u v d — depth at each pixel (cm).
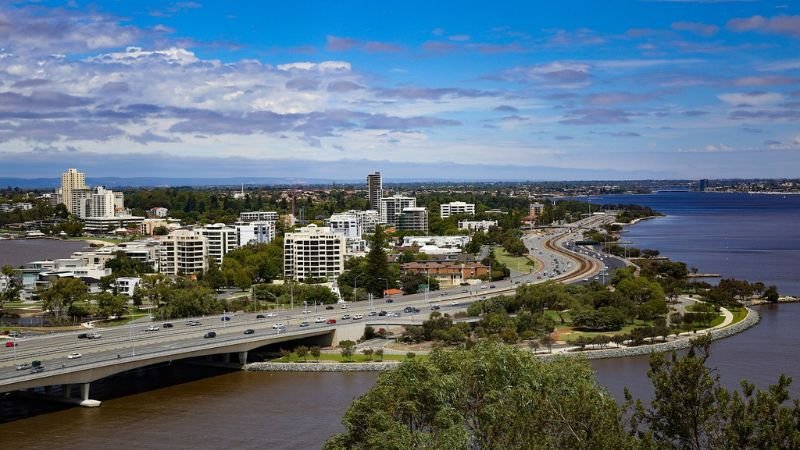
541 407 11475
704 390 10394
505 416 12662
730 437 9788
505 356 16325
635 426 10994
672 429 10506
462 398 15975
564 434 10938
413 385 16412
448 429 14500
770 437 9600
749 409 10031
